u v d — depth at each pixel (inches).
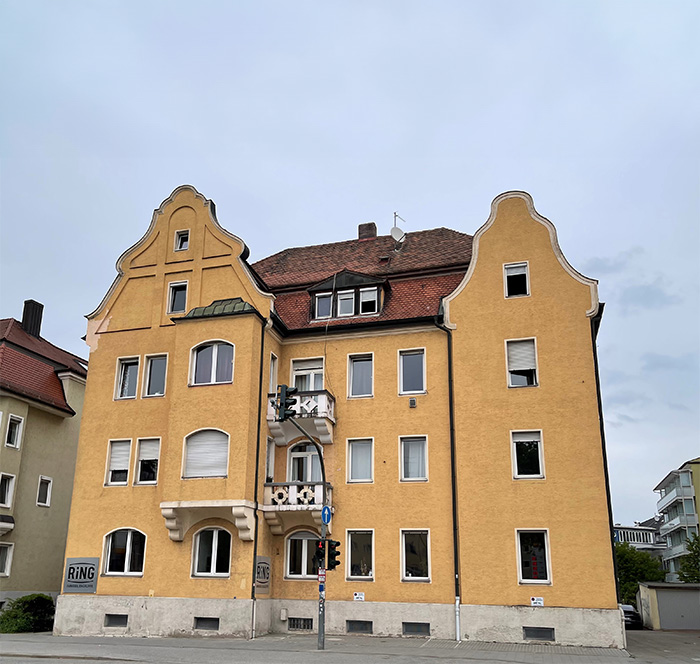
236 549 888.9
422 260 1101.7
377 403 963.3
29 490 1195.9
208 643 794.8
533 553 853.8
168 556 913.5
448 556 877.2
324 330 1005.8
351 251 1219.2
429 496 905.5
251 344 940.6
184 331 972.6
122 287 1069.1
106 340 1048.8
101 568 940.0
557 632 811.4
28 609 1011.9
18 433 1182.3
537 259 948.6
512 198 983.6
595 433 864.3
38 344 1398.9
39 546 1205.1
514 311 936.3
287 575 930.1
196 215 1066.7
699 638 1034.1
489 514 872.3
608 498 839.7
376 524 914.7
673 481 3051.2
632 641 962.1
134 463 976.3
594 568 821.9
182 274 1045.2
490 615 837.2
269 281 1157.7
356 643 795.4
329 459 957.8
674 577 3105.3
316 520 911.7
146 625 892.0
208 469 910.4
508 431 894.4
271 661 627.2
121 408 1008.9
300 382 1021.2
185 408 938.1
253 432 919.7
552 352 908.0
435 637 848.9
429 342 968.3
